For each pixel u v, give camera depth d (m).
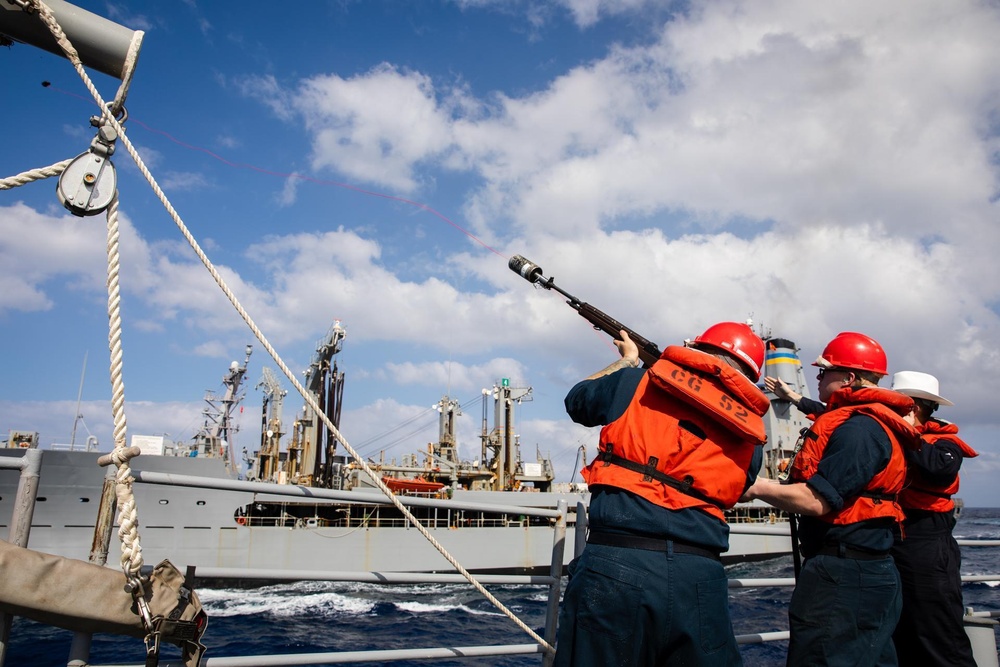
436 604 22.92
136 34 2.76
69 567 2.52
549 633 3.77
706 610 2.46
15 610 2.40
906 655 4.22
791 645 3.43
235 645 15.58
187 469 23.02
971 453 4.41
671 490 2.51
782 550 37.44
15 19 2.55
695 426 2.60
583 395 3.03
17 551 2.46
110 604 2.54
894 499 3.47
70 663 2.59
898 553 4.18
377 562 25.89
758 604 21.83
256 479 32.19
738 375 2.60
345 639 16.56
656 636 2.39
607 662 2.38
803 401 5.21
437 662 13.62
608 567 2.45
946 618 4.04
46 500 20.28
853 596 3.28
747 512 35.84
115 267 2.73
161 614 2.58
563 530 3.95
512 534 28.36
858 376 3.96
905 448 3.63
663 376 2.59
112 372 2.67
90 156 2.74
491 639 17.00
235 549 23.45
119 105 2.81
